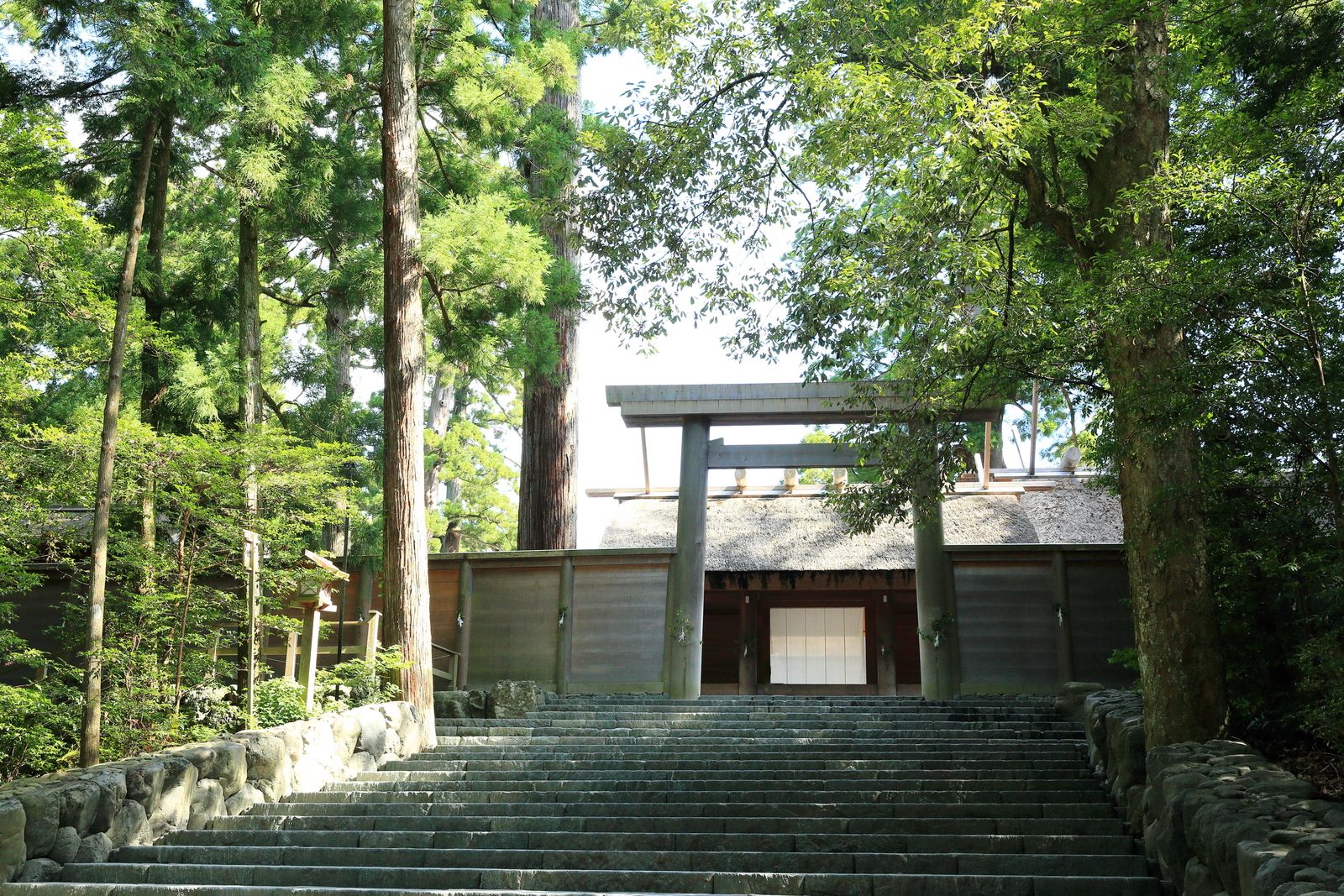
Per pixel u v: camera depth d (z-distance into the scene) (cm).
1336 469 562
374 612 1107
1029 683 1363
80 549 1059
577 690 1426
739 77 1073
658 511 1948
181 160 1219
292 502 1138
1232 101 1011
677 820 742
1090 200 827
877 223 931
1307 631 686
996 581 1400
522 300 1434
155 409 1245
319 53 1466
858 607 1934
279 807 816
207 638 1012
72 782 691
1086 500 1858
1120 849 664
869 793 807
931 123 788
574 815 785
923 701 1298
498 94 1513
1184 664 698
